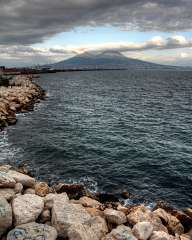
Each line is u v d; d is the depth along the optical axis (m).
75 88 90.44
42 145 26.03
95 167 21.25
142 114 43.41
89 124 35.31
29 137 28.62
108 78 158.38
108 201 16.12
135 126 34.75
